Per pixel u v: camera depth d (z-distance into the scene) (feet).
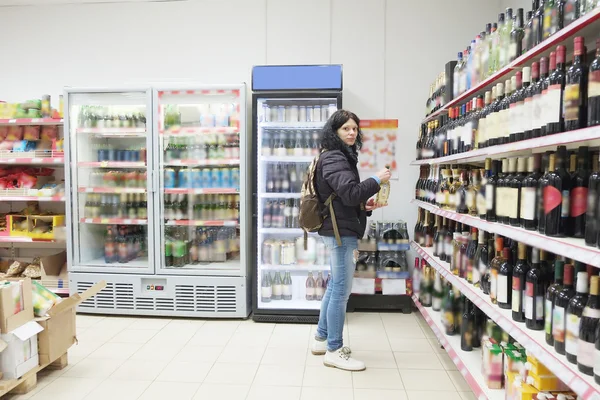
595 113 4.69
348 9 14.52
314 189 9.61
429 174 12.45
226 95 13.17
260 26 14.78
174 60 15.12
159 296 13.20
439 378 9.18
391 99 14.53
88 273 13.41
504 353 7.17
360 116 14.62
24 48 15.67
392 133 14.57
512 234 6.29
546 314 5.66
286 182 13.30
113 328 12.31
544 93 5.63
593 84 4.72
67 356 10.11
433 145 11.59
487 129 7.57
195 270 13.07
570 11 5.58
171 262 13.73
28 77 15.72
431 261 10.95
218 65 14.97
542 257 6.22
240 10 14.83
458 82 10.11
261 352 10.59
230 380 9.12
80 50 15.46
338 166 9.11
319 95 12.43
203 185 13.51
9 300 8.32
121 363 9.97
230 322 12.87
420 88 14.44
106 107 13.80
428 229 12.55
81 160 13.91
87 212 14.05
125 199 14.06
